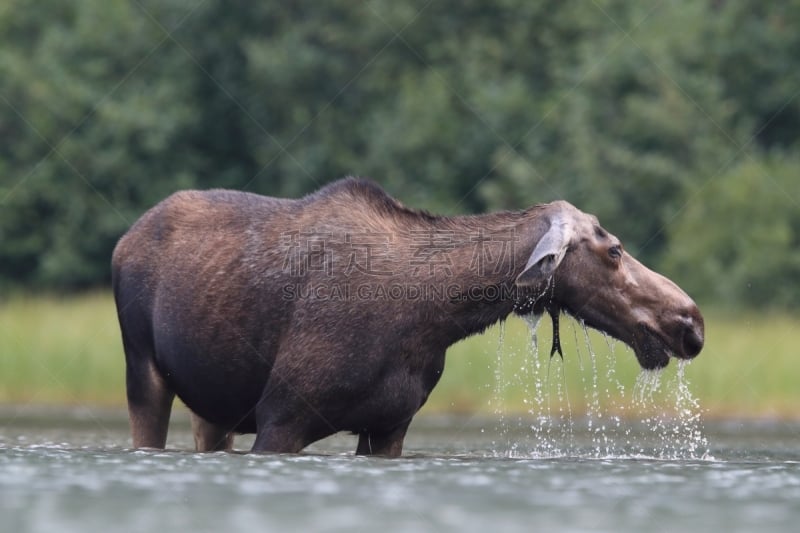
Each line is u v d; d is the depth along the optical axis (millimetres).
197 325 26281
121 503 18781
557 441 35812
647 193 76250
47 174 88938
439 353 25719
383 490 20141
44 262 88250
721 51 83500
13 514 17953
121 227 88812
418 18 92188
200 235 26984
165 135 90250
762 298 69562
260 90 91500
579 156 78188
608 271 25594
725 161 77312
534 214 25688
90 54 94500
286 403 25234
